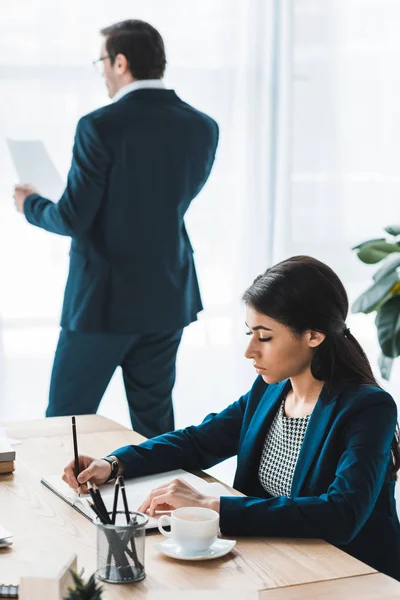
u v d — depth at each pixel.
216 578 1.47
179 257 3.56
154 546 1.59
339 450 1.88
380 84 4.35
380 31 4.32
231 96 4.14
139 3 3.97
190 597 1.33
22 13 3.82
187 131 3.45
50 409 3.57
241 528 1.68
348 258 4.40
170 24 4.02
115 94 3.44
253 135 4.18
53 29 3.86
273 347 1.93
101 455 2.18
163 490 1.76
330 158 4.33
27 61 3.85
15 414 3.99
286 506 1.70
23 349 3.98
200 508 1.63
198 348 4.23
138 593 1.41
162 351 3.63
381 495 1.94
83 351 3.50
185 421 4.25
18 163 3.86
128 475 2.00
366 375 1.96
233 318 4.24
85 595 1.13
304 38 4.23
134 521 1.48
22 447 2.25
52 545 1.60
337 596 1.41
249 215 4.21
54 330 4.01
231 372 4.26
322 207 4.34
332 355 1.94
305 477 1.89
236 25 4.11
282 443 2.02
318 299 1.91
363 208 4.40
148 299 3.48
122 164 3.33
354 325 4.48
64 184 3.93
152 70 3.40
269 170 4.23
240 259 4.22
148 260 3.46
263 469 2.05
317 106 4.29
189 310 3.64
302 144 4.29
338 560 1.57
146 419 3.71
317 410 1.93
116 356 3.54
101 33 3.43
